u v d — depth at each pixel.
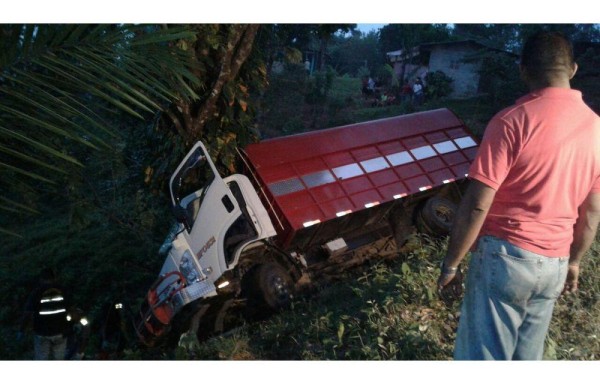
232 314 8.18
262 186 8.38
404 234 9.71
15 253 14.09
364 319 5.86
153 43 3.82
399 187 9.35
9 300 11.84
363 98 29.86
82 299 11.16
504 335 2.77
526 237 2.64
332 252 8.86
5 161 4.18
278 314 7.71
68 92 3.69
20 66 3.49
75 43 3.57
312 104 26.47
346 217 8.81
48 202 15.96
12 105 3.54
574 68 2.76
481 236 2.78
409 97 27.62
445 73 27.20
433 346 4.77
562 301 5.19
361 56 41.94
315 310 7.24
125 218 11.60
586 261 5.85
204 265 7.57
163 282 7.91
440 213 9.72
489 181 2.54
